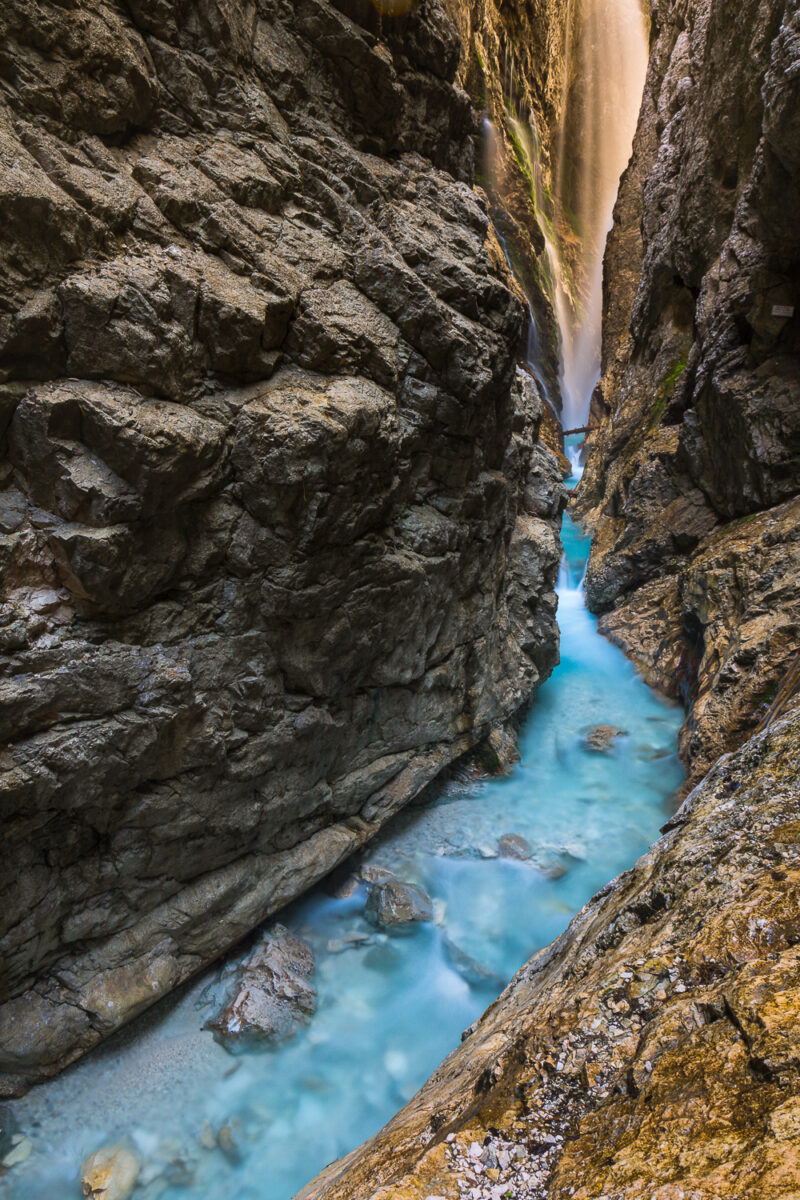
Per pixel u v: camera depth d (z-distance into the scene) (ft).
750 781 9.32
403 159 20.30
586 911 10.70
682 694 32.68
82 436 12.17
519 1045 6.44
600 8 107.76
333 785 19.26
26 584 12.19
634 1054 5.42
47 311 11.70
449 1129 5.98
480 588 23.32
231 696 15.23
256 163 15.57
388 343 16.96
